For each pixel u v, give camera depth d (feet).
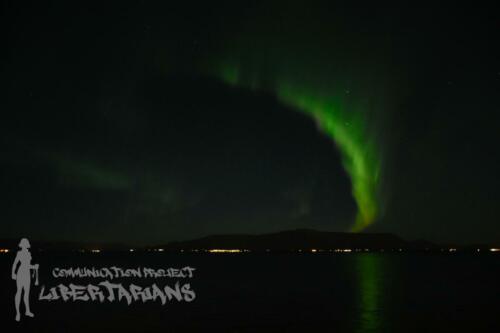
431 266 301.22
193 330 68.13
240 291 129.59
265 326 70.74
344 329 67.36
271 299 108.06
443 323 71.36
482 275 199.62
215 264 356.38
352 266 302.45
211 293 124.67
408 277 185.88
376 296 112.27
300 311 86.48
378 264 339.57
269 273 222.69
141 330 68.39
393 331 65.21
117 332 66.80
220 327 70.44
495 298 106.52
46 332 66.69
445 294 116.37
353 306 92.99
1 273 219.61
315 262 394.52
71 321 75.72
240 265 337.31
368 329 67.00
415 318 76.33
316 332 65.51
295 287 141.08
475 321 73.05
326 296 113.29
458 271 235.81
